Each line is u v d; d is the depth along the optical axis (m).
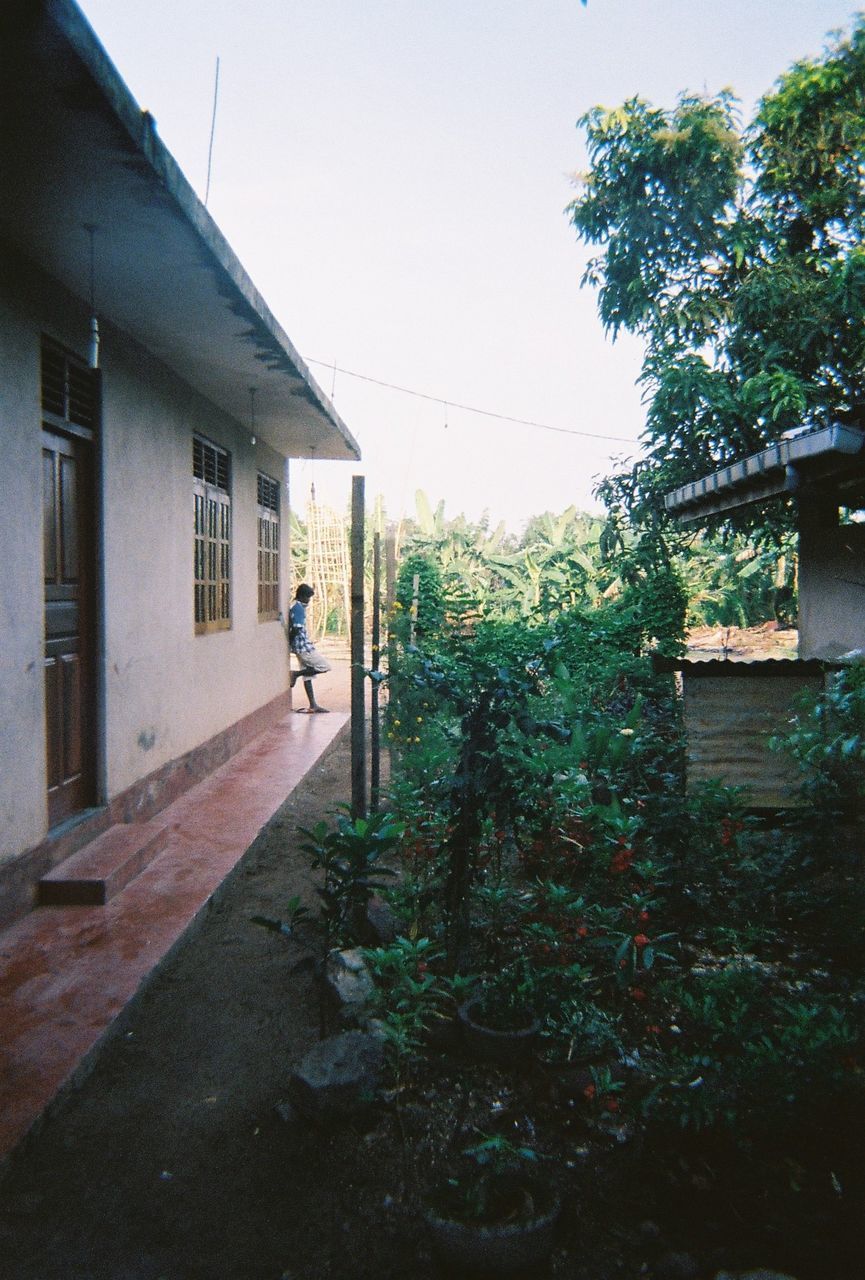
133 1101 3.21
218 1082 3.34
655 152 9.81
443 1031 3.50
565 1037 3.44
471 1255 2.40
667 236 10.10
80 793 5.55
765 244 10.09
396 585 8.27
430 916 4.47
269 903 5.20
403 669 7.32
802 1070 2.74
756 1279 2.36
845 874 4.86
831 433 5.03
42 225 4.20
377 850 3.76
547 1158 2.89
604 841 4.48
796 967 4.20
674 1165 2.82
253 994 4.04
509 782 3.98
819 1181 2.71
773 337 9.55
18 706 4.53
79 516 5.51
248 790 7.55
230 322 5.72
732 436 9.66
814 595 7.07
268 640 10.98
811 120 9.82
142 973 4.00
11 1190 2.73
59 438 5.19
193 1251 2.51
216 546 8.50
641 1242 2.54
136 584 6.23
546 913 3.94
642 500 10.62
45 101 3.14
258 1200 2.71
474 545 17.38
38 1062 3.27
